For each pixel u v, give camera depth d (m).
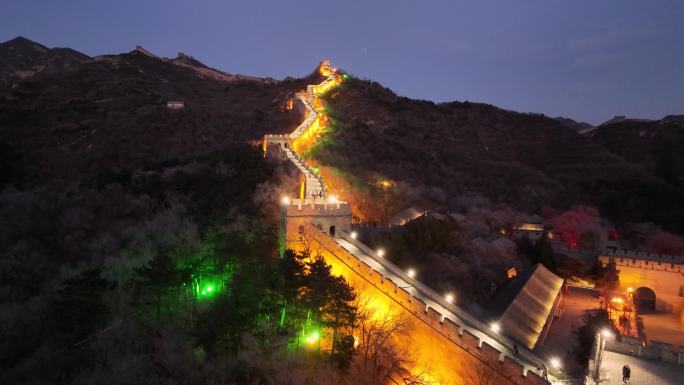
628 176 136.12
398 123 151.38
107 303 43.88
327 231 51.03
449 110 175.88
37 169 99.81
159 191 77.19
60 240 67.25
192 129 119.81
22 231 68.81
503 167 134.62
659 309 66.56
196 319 40.66
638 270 69.75
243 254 46.00
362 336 38.16
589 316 54.03
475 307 55.00
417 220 70.00
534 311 53.69
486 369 30.34
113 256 56.81
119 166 98.56
